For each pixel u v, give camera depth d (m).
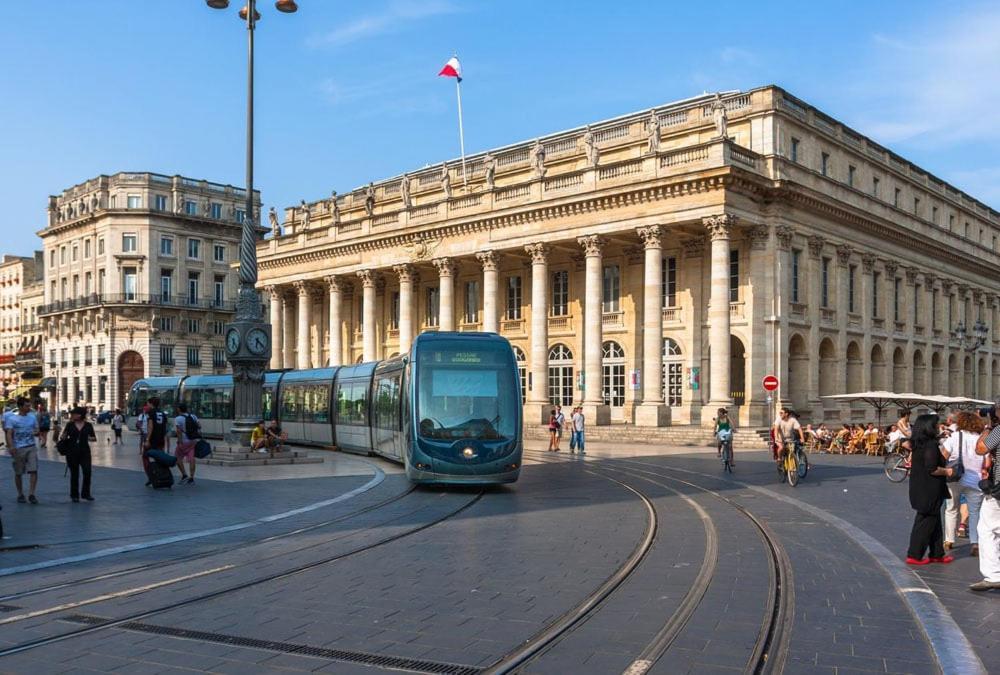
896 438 25.83
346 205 74.81
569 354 56.56
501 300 60.44
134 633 8.50
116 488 21.78
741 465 30.84
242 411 29.30
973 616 9.26
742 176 44.00
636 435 45.03
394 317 69.00
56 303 99.88
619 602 9.68
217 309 96.38
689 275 49.94
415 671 7.28
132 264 91.50
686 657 7.62
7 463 31.25
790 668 7.37
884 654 7.77
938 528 12.20
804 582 10.84
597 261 49.81
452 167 66.50
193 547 13.41
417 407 21.69
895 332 58.91
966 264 69.75
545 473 27.38
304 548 13.26
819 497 20.80
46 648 8.00
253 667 7.41
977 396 71.50
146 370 90.94
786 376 46.69
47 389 91.00
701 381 49.19
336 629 8.62
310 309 71.44
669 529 15.20
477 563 12.05
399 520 16.45
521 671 7.27
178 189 95.06
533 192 52.72
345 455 34.12
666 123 52.28
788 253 47.44
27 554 12.80
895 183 60.81
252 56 27.69
